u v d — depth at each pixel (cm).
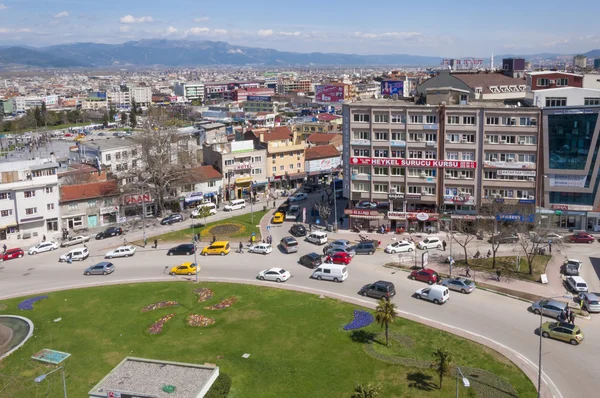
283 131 17075
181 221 13388
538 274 8956
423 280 8669
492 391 5497
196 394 4866
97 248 11475
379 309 6444
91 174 14475
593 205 10650
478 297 8000
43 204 12281
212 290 8662
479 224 11156
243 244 11412
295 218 13162
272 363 6203
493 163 10950
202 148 16775
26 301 8425
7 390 5812
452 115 11088
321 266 8994
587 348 6344
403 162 11475
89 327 7388
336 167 17275
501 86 13438
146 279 9388
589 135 10275
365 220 12069
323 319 7356
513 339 6612
